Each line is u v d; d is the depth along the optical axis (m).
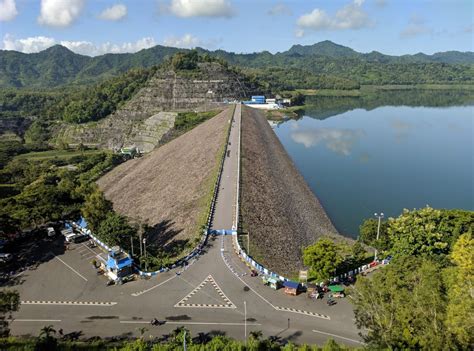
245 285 62.31
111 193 138.50
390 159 169.62
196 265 68.56
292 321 53.19
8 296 47.25
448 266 52.47
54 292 62.41
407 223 70.75
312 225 100.94
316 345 46.09
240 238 78.00
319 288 60.66
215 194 100.56
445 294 42.00
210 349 42.81
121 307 57.62
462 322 36.34
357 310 44.22
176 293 60.59
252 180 115.25
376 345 39.00
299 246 86.25
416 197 124.75
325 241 64.31
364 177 145.88
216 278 64.38
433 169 154.00
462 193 127.75
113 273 65.69
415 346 37.88
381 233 78.94
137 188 134.38
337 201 122.94
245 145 152.62
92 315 56.00
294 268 74.50
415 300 41.16
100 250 76.75
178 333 49.00
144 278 65.19
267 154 157.12
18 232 83.69
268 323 52.78
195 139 178.62
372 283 48.31
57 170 164.62
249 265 68.38
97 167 175.75
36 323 54.53
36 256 75.00
